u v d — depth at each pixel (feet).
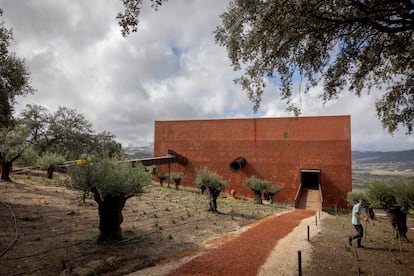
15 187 54.39
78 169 28.66
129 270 20.54
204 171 57.00
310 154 106.63
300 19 21.03
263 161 112.27
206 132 123.03
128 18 19.10
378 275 21.20
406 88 31.17
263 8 20.51
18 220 31.30
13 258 20.39
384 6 19.69
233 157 116.98
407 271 22.29
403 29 19.33
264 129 114.42
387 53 27.99
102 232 27.73
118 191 27.32
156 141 130.21
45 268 19.25
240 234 36.01
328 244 31.58
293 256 26.00
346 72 26.73
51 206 41.04
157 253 25.44
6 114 45.16
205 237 33.22
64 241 25.81
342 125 104.58
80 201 46.73
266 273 21.26
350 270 22.34
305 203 91.04
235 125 119.14
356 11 21.33
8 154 62.49
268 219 50.96
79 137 146.00
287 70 24.81
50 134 141.90
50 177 77.97
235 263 23.49
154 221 39.70
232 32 22.56
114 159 31.55
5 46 41.50
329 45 25.16
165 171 125.70
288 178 107.65
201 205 59.82
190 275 20.25
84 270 19.24
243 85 25.05
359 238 30.48
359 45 25.58
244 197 111.34
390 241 33.94
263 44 22.44
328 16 21.76
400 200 33.27
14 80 46.80
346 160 102.01
